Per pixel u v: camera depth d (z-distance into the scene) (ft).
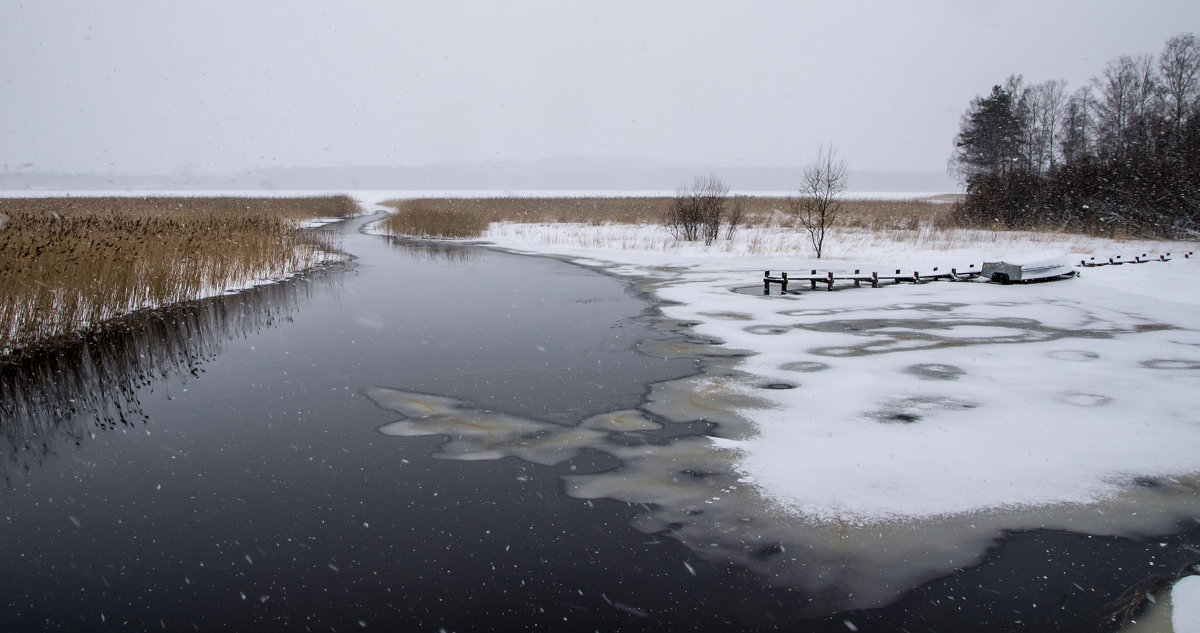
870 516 18.08
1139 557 16.12
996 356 33.58
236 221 80.59
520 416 26.11
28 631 14.12
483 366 33.12
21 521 18.86
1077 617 14.11
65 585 15.83
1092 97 192.13
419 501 19.54
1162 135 120.78
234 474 21.61
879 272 65.05
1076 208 99.40
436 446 23.49
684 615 14.40
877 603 14.70
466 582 15.66
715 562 16.28
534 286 58.65
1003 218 107.76
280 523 18.52
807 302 49.26
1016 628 13.82
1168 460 21.02
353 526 18.26
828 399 27.30
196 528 18.34
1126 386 28.43
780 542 17.02
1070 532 17.20
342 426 25.53
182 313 46.39
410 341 38.47
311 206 167.22
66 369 33.37
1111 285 55.26
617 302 50.47
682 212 95.86
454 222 112.27
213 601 15.15
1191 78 159.53
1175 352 33.96
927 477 20.13
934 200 235.40
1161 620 13.89
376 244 98.94
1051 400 26.73
